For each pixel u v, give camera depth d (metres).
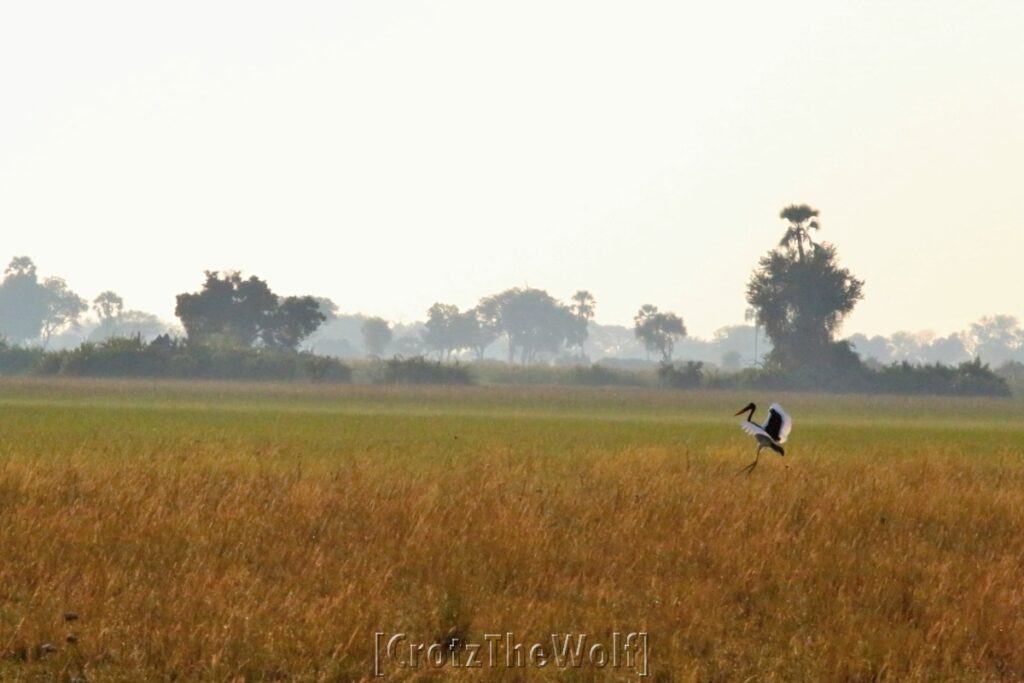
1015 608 54.62
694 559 62.41
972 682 45.53
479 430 170.62
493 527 64.88
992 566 62.84
